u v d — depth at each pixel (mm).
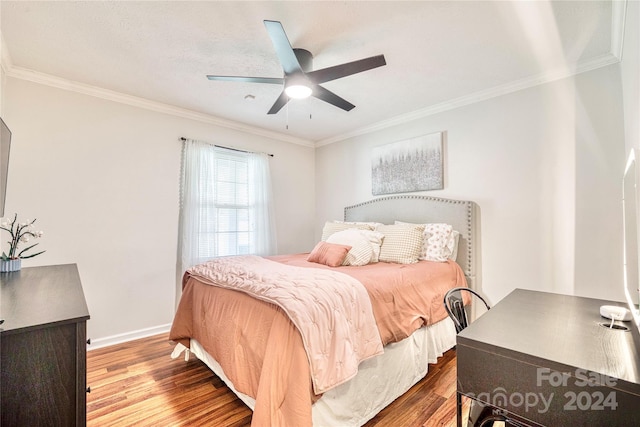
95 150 2793
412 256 2762
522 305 1466
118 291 2902
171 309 3232
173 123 3297
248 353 1614
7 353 942
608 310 1243
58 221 2604
